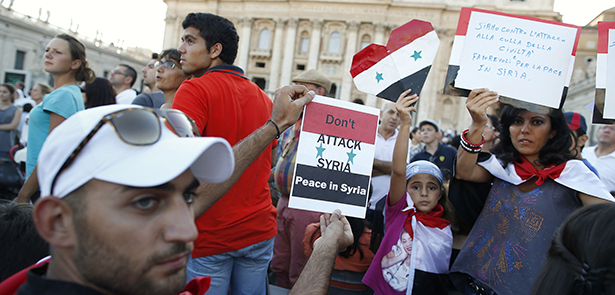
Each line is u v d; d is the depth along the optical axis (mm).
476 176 2438
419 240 2699
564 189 2125
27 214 1310
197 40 2281
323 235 1502
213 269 2094
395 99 2377
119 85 6195
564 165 2133
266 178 2336
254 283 2312
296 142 3539
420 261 2668
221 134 2078
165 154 769
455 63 2285
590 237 1057
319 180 2041
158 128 804
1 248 1229
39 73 27453
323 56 44094
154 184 742
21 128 7363
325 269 1280
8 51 25812
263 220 2264
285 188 3520
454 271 2475
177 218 816
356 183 2080
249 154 1488
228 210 2059
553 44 2205
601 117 2209
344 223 1697
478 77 2246
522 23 2250
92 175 739
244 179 2115
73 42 3160
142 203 778
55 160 749
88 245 758
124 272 768
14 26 25906
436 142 5742
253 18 45875
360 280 3420
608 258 999
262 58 46094
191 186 881
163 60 3621
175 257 806
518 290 2080
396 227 2752
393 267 2699
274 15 45344
